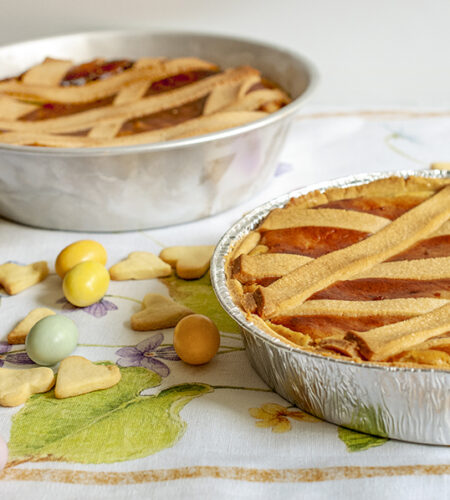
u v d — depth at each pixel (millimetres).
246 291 617
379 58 1011
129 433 577
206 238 764
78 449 568
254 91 853
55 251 758
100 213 762
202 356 618
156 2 997
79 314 684
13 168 731
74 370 616
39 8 1001
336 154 897
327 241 657
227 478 542
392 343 549
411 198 691
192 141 715
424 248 640
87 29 1011
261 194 826
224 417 585
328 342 562
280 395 600
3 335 667
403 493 531
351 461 550
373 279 611
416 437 555
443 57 1004
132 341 654
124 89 882
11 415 596
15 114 841
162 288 711
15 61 940
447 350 548
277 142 789
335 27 998
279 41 1012
